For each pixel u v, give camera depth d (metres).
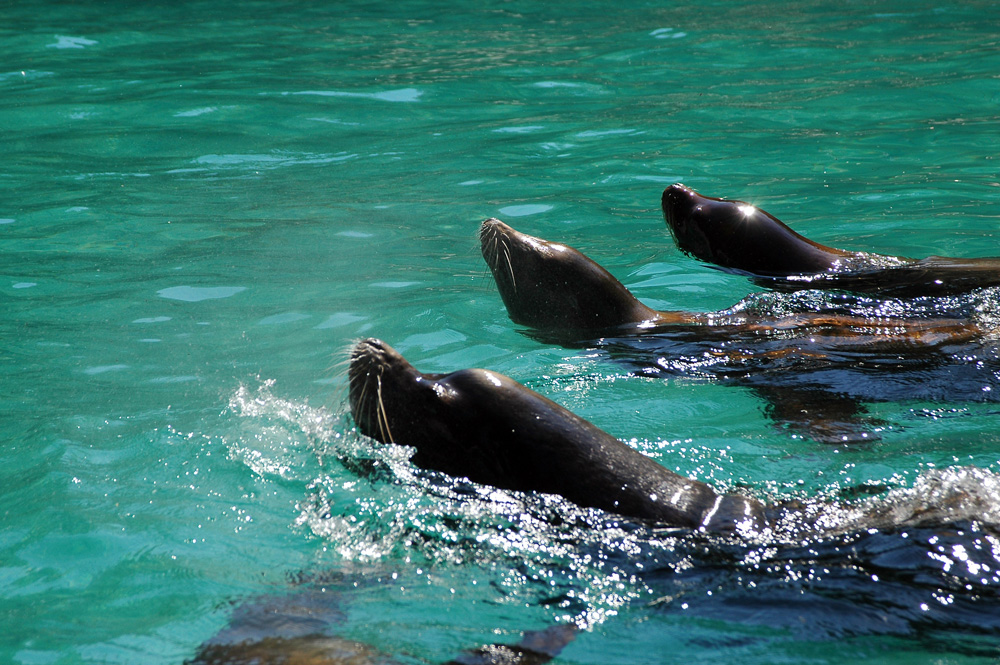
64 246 15.05
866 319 12.27
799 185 17.58
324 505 8.29
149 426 9.56
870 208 16.31
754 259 14.26
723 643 6.48
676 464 8.90
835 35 29.27
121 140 20.62
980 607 6.62
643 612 6.86
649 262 14.62
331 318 12.37
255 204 17.09
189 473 8.75
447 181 18.27
